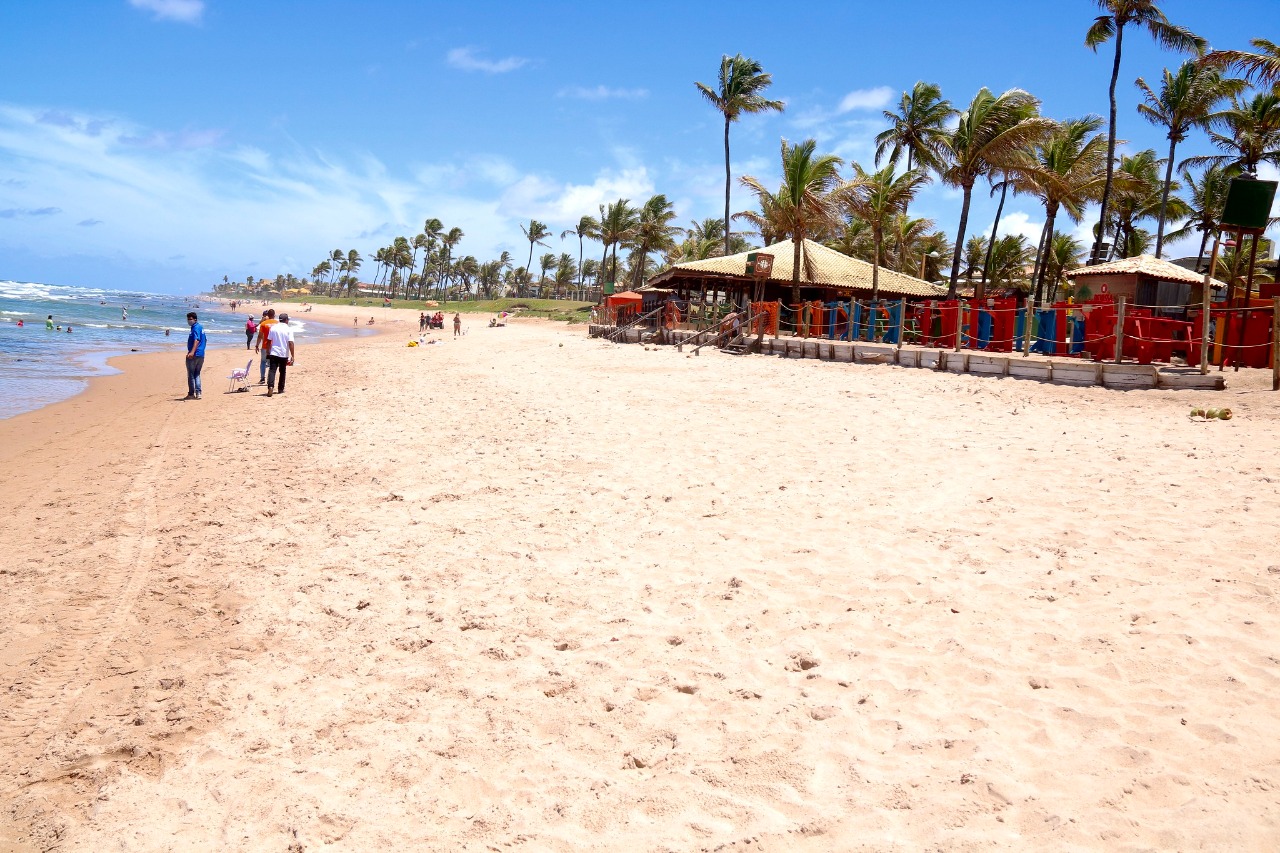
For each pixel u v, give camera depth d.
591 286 119.44
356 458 9.57
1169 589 4.44
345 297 176.88
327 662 4.39
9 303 66.44
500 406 13.07
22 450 10.95
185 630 4.88
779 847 2.72
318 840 2.93
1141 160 35.53
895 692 3.67
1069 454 7.74
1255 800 2.65
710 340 24.06
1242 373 12.20
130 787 3.32
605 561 5.70
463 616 4.86
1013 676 3.71
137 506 7.82
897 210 24.53
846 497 6.84
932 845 2.63
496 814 3.03
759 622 4.54
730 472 7.96
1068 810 2.72
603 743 3.48
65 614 5.16
